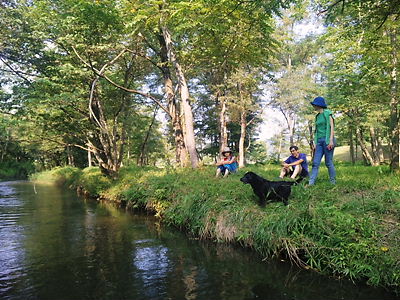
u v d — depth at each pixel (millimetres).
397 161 9688
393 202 5207
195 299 3934
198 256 5629
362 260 4207
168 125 31484
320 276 4508
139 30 11953
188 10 9359
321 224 4801
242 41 11680
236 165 9797
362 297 3834
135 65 16906
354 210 5125
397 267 3855
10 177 38812
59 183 27375
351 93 16109
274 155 37531
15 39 13430
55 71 14227
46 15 13156
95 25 13039
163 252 5926
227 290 4188
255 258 5375
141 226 8320
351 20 10539
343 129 21562
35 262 5410
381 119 17828
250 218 5984
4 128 14758
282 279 4484
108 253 5906
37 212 11023
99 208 11977
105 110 18141
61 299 3988
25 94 14094
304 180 7004
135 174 14461
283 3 7020
